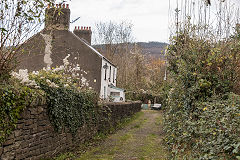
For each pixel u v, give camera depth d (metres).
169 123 8.59
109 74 25.38
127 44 40.47
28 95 5.26
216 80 7.03
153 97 37.47
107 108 12.09
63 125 7.23
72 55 20.66
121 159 6.89
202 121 5.11
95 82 20.55
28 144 5.43
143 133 11.54
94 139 9.84
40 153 5.95
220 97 6.48
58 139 6.95
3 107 4.48
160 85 35.34
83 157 7.09
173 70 9.63
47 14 5.64
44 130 6.15
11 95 4.70
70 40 20.59
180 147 6.64
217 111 5.00
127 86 36.12
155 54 47.41
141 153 7.54
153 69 40.62
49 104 6.33
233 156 3.76
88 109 9.59
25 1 4.97
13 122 4.84
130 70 39.47
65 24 20.22
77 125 8.30
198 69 7.31
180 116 7.83
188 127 5.97
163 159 6.64
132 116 19.94
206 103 5.96
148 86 38.69
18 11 4.98
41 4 5.18
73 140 8.09
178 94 8.57
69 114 7.52
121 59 40.16
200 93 7.07
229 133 3.93
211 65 7.10
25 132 5.32
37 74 6.96
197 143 5.00
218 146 4.09
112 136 10.83
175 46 8.85
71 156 7.08
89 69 20.66
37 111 5.78
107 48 39.75
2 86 4.66
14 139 4.93
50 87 6.45
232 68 6.91
